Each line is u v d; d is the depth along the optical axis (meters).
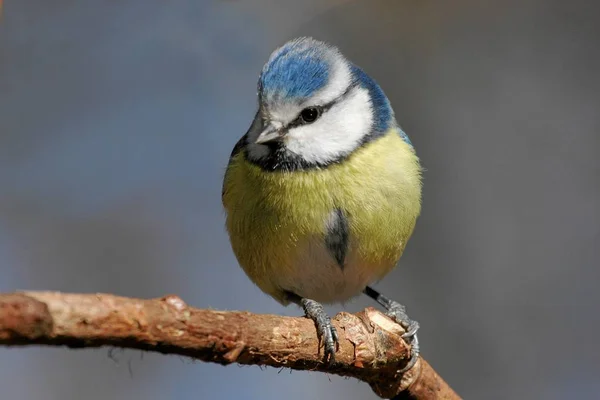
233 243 8.13
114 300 4.54
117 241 12.01
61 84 12.66
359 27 12.90
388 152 7.62
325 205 7.40
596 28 12.65
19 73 12.62
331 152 7.45
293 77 7.55
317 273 7.78
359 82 7.86
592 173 12.16
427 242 11.97
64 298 4.38
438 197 12.15
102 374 11.27
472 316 11.66
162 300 4.76
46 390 11.14
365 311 6.15
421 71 12.70
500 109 12.52
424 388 6.49
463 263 11.90
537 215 12.02
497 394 11.35
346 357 5.95
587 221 11.97
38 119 12.53
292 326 5.57
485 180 12.22
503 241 11.93
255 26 12.97
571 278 11.80
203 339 4.91
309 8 12.90
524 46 12.72
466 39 12.80
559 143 12.32
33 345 4.34
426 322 11.65
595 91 12.46
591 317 11.52
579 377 11.39
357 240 7.54
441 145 12.38
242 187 7.71
